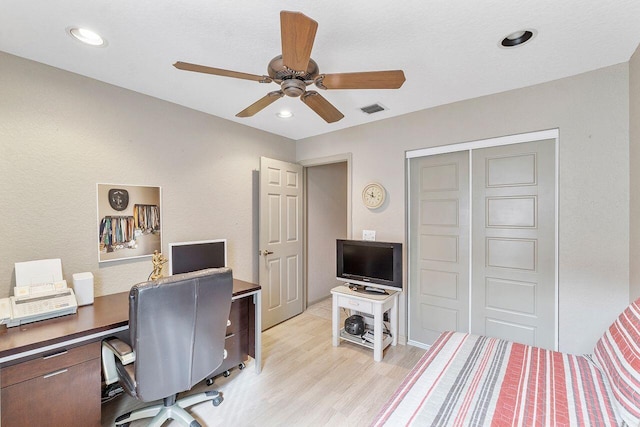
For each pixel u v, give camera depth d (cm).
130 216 235
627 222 192
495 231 247
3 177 179
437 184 278
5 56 180
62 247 202
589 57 186
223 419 188
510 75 210
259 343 240
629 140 189
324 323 353
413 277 293
